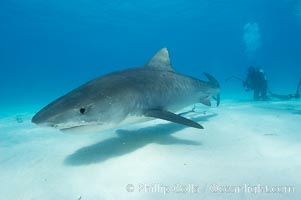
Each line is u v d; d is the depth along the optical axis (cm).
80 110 349
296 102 1175
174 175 325
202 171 332
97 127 377
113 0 3566
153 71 559
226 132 550
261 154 390
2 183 346
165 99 530
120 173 346
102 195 293
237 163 354
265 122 650
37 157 449
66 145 514
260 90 1408
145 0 3616
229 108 994
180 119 443
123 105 412
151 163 368
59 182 335
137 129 609
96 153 438
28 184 337
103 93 391
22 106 2084
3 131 777
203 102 725
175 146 446
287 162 349
